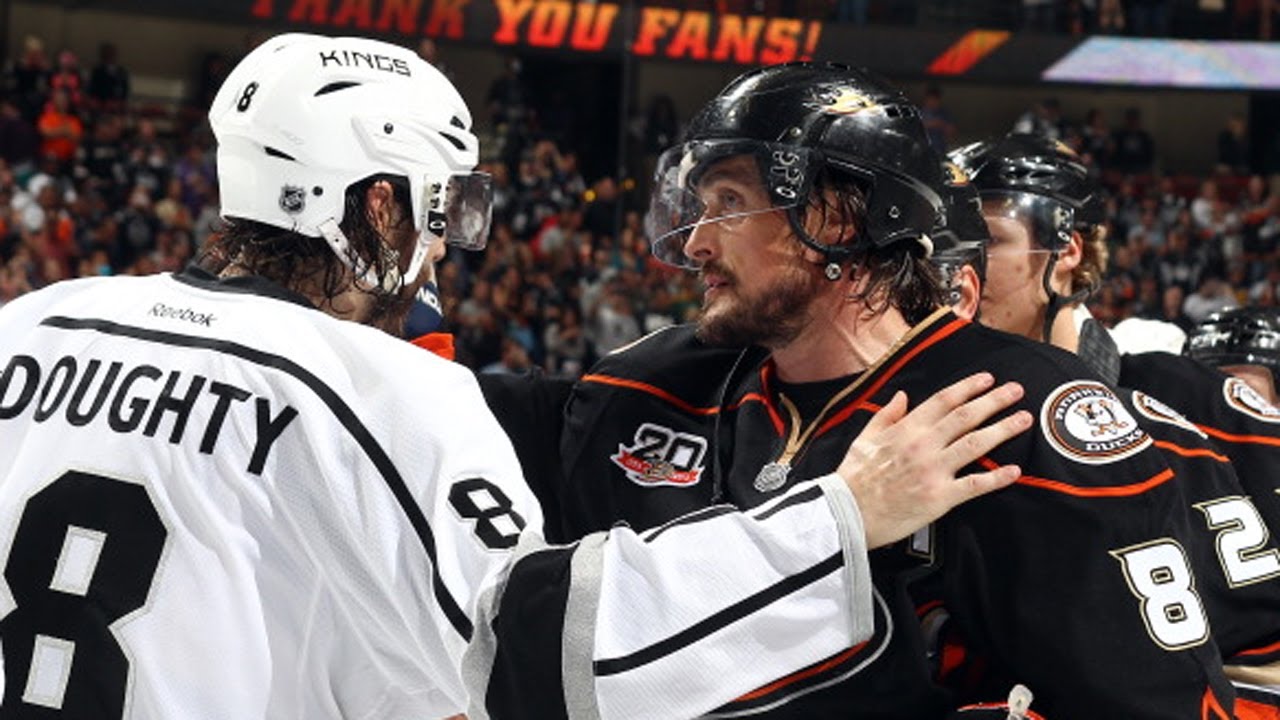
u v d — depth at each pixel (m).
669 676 1.62
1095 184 2.85
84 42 17.58
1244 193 18.14
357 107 1.82
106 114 15.39
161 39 17.98
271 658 1.68
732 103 1.92
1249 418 2.65
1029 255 2.73
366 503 1.66
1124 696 1.74
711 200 1.92
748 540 1.65
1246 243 16.42
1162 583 1.77
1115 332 3.63
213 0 16.72
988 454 1.80
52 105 14.63
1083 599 1.75
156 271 12.50
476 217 1.99
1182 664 1.75
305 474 1.67
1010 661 1.80
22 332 1.83
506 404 2.16
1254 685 2.14
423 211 1.87
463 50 18.70
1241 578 2.12
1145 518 1.79
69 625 1.66
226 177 1.85
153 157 14.33
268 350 1.71
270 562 1.68
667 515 1.97
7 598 1.68
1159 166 20.31
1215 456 2.21
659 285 12.73
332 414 1.68
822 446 1.90
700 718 1.82
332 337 1.73
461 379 1.75
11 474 1.73
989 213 2.73
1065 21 18.84
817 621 1.65
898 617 1.80
